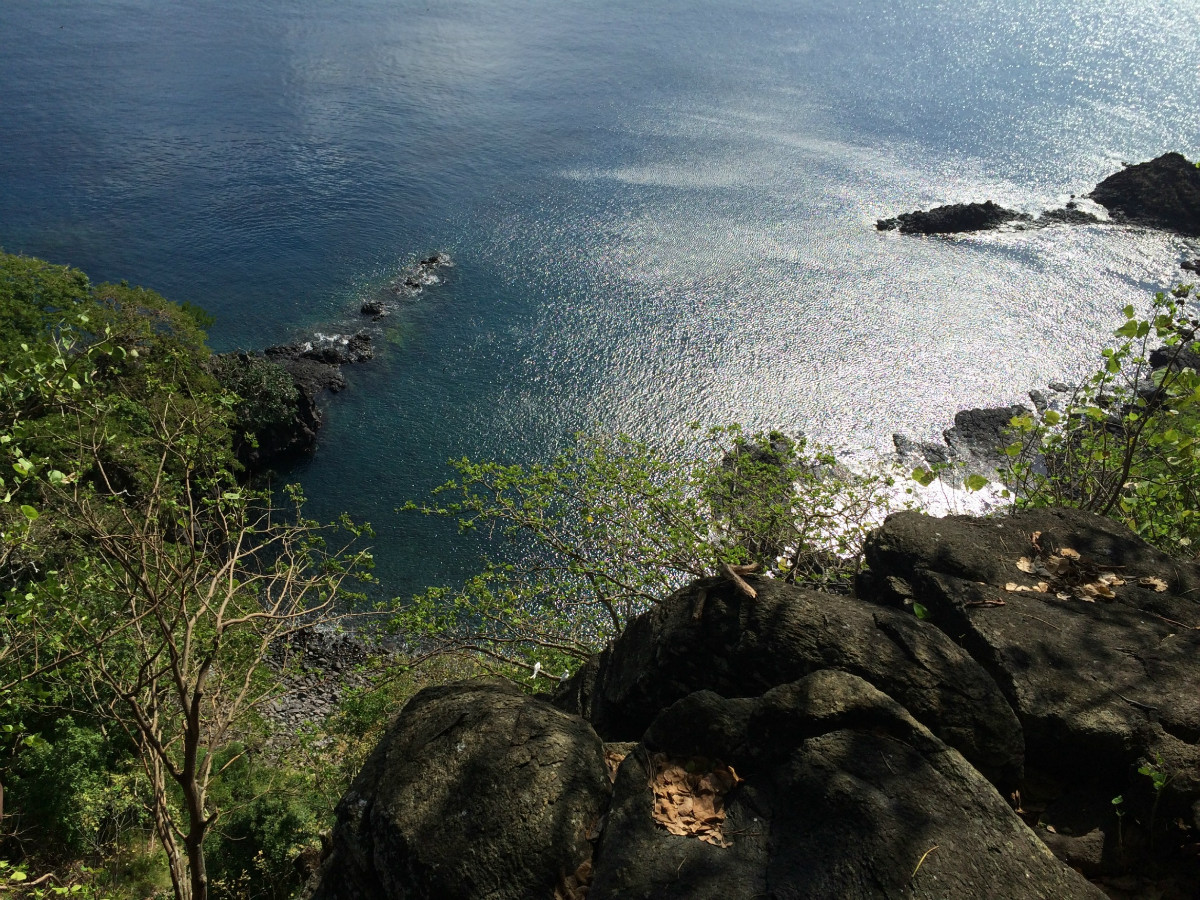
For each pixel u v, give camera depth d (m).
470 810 5.57
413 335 49.34
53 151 71.12
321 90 87.50
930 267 56.88
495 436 42.00
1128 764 6.11
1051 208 65.12
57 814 17.98
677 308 52.28
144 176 67.56
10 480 13.83
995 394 45.03
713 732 5.94
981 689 6.30
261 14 115.31
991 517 8.91
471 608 18.45
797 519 17.05
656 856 5.18
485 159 73.06
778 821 5.31
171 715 15.22
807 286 54.56
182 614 10.78
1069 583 7.83
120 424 14.25
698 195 67.25
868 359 47.75
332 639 29.42
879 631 6.84
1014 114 83.69
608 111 84.56
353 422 42.41
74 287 35.53
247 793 19.16
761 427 42.69
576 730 6.18
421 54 100.25
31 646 11.86
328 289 53.81
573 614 20.56
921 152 75.56
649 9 121.88
